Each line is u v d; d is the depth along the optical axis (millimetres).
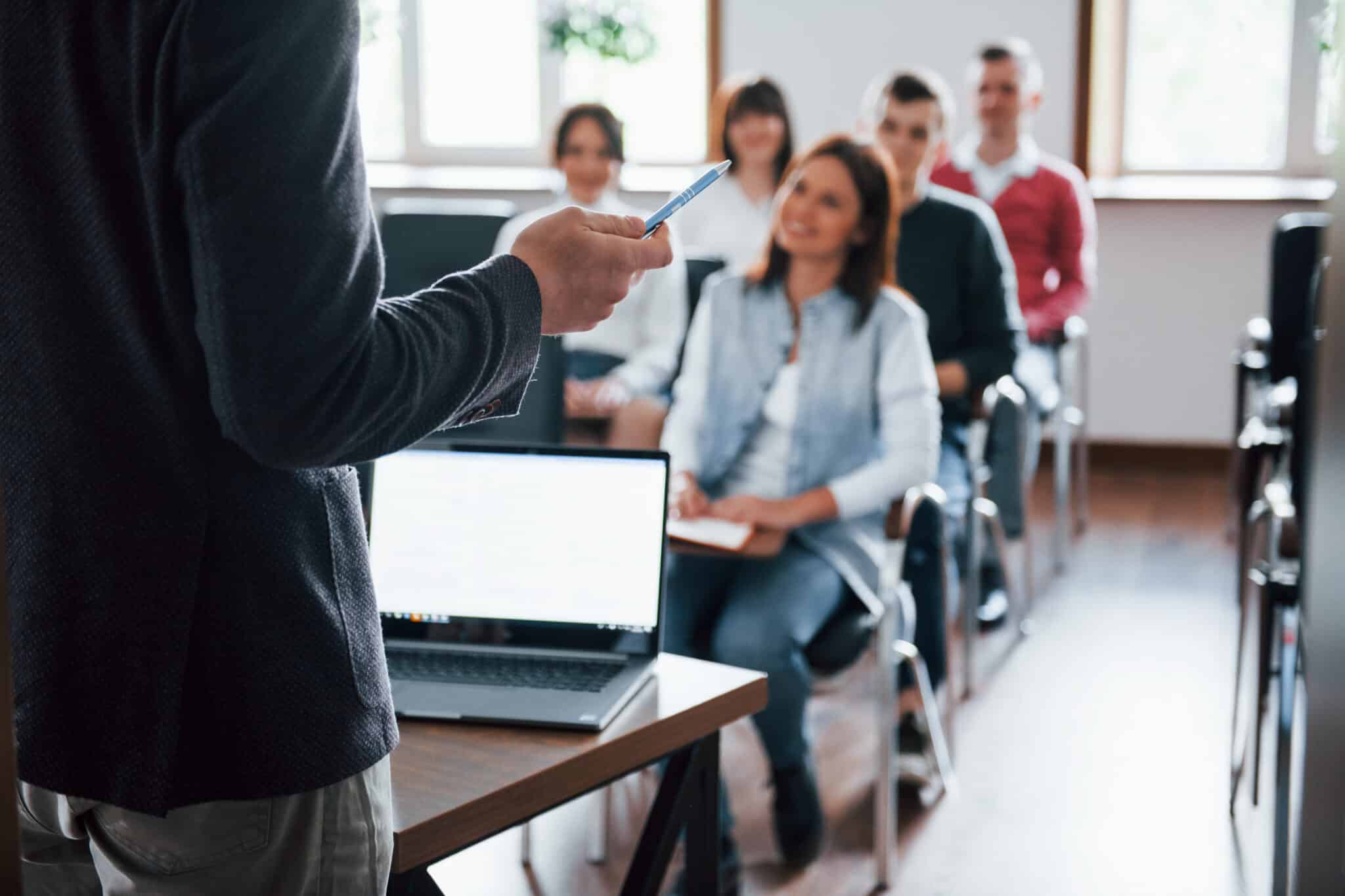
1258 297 5395
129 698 793
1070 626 3781
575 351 3424
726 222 3904
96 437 782
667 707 1235
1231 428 5496
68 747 803
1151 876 2420
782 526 2389
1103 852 2508
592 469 1411
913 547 2926
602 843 2482
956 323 3320
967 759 2926
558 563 1395
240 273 705
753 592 2396
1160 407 5562
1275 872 2066
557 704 1223
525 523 1411
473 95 6383
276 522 802
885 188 2455
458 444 1437
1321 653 608
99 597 790
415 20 6348
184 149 705
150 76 726
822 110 5801
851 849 2521
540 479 1420
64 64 752
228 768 803
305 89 718
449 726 1194
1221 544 4590
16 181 775
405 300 806
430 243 3348
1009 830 2600
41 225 775
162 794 793
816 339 2512
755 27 5805
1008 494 4035
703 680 1305
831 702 3230
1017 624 3717
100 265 766
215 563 790
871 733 3047
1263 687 2496
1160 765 2885
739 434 2562
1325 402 601
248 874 840
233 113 699
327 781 824
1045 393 4121
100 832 859
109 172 758
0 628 525
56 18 751
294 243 713
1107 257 5516
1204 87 5656
